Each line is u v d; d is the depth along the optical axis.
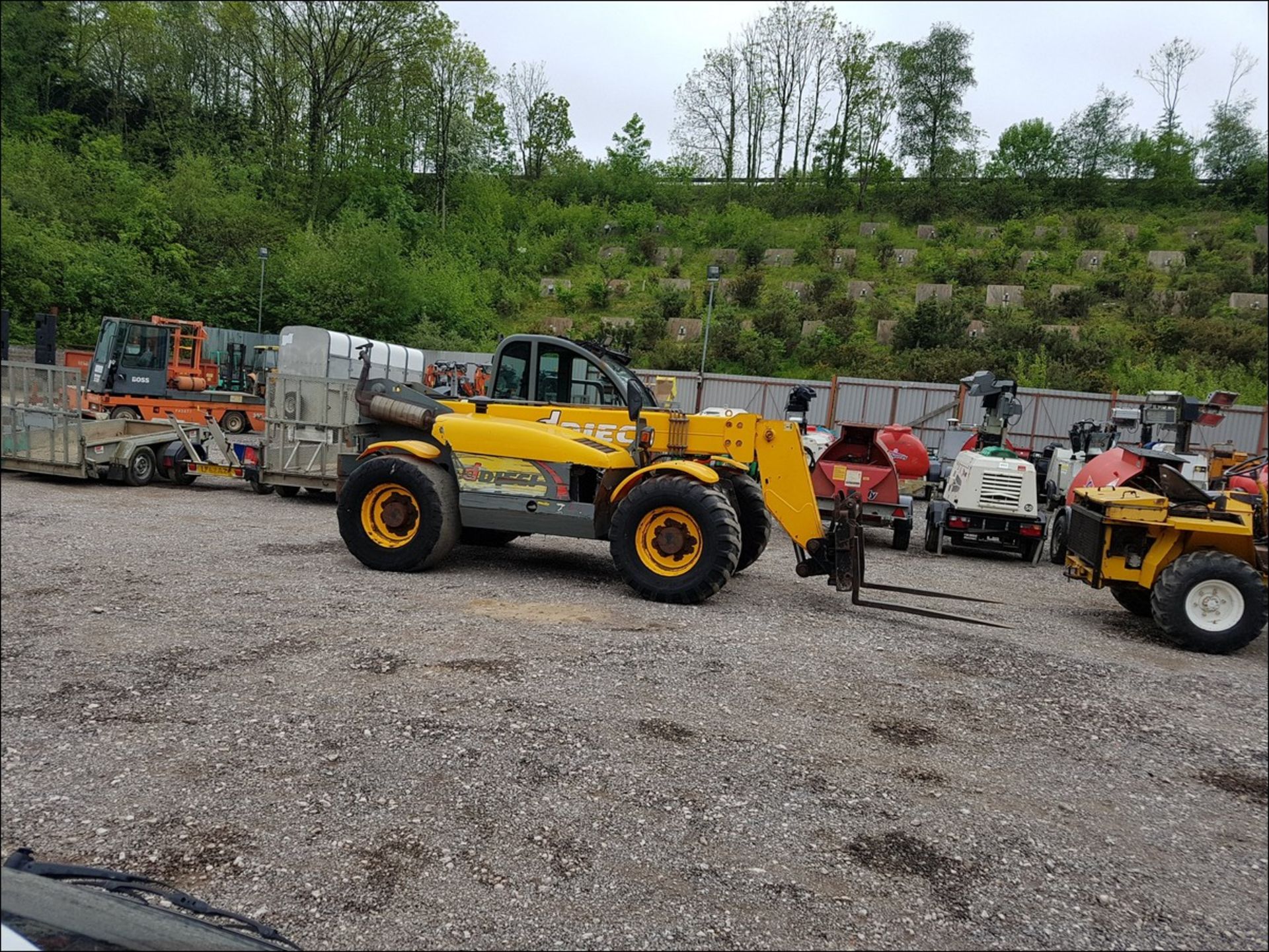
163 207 36.53
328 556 7.53
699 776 3.43
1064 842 3.16
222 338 27.33
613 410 7.32
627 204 53.88
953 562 10.04
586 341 7.96
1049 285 38.06
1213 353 30.45
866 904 2.65
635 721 3.93
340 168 45.59
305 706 3.90
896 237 47.19
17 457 11.75
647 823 3.03
